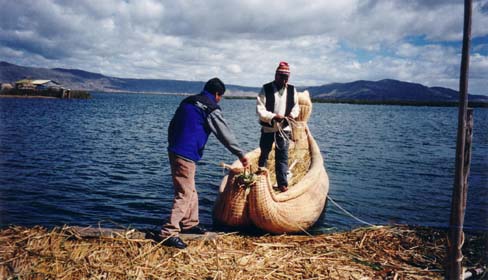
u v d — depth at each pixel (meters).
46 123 26.81
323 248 4.80
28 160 12.27
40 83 91.00
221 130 4.49
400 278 4.02
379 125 36.91
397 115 62.44
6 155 12.98
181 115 4.56
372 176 11.52
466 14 2.96
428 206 8.29
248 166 5.22
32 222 6.57
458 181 3.21
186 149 4.50
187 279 3.86
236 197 5.45
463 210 3.25
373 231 5.48
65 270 3.88
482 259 4.50
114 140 18.97
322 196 6.92
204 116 4.52
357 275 4.07
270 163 8.06
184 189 4.60
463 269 3.90
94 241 4.52
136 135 21.86
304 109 8.49
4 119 28.64
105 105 68.06
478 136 26.06
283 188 6.26
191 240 4.73
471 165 13.30
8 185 8.95
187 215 4.92
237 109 74.56
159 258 4.24
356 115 58.47
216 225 5.87
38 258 4.06
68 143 16.94
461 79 3.03
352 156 15.61
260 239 5.09
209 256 4.36
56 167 11.41
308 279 3.94
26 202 7.70
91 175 10.55
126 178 10.37
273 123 6.20
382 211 7.83
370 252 4.74
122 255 4.24
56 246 4.33
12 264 3.93
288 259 4.39
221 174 11.04
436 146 19.89
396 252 4.77
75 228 4.81
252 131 26.50
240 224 5.54
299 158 8.36
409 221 7.20
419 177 11.50
